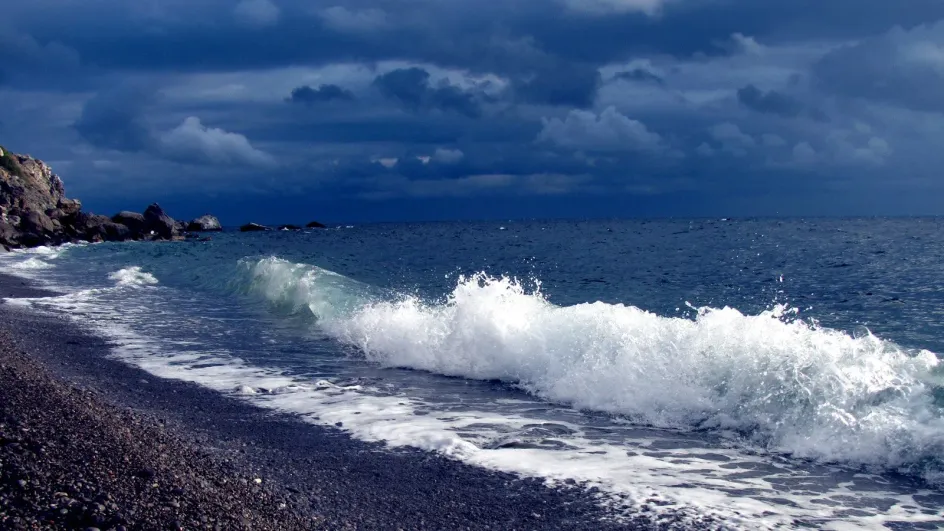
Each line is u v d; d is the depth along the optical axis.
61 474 5.17
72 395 7.77
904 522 5.16
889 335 12.56
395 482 6.00
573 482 6.00
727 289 20.62
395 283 24.03
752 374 7.77
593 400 8.52
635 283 22.95
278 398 8.80
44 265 30.41
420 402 8.67
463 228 101.19
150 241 58.69
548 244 49.44
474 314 10.66
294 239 65.69
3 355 10.05
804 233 58.03
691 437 7.24
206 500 5.10
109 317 15.22
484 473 6.22
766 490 5.79
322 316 14.58
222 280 22.20
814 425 6.92
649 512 5.37
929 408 6.56
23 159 60.66
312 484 5.90
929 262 27.16
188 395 8.84
